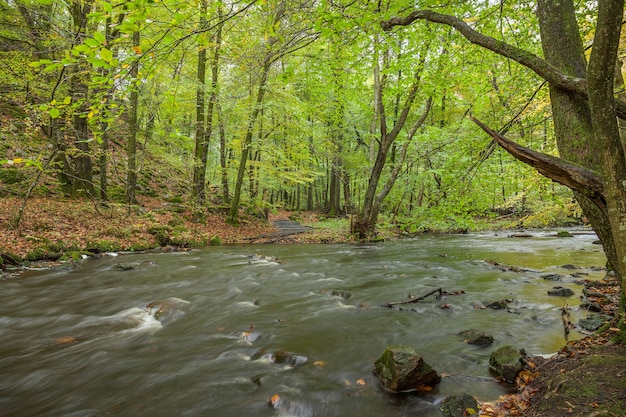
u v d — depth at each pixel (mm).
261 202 22422
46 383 3668
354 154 20750
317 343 4621
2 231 10219
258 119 17359
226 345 4609
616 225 2760
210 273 9023
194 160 17234
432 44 9328
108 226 13211
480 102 8758
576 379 2777
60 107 3359
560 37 4066
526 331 4809
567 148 3859
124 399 3357
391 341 4652
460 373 3713
